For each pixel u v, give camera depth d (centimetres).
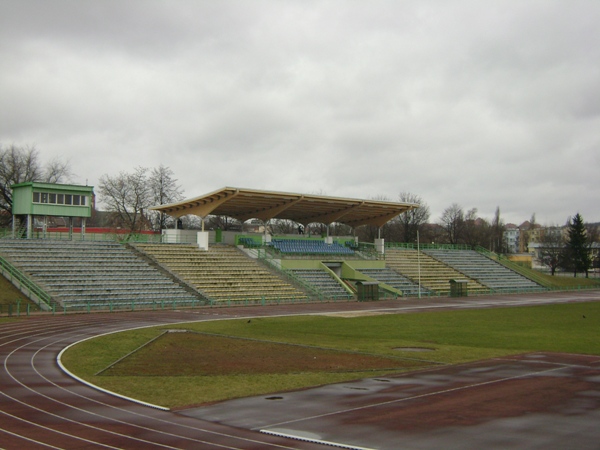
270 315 5334
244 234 8838
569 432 1670
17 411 1895
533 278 11050
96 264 6431
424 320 5044
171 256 7306
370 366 2802
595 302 7538
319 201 8281
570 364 2853
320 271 8544
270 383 2395
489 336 3969
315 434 1669
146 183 10062
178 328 4162
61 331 3875
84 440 1589
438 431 1692
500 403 2038
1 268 5681
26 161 8431
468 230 16425
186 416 1877
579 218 13862
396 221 15862
